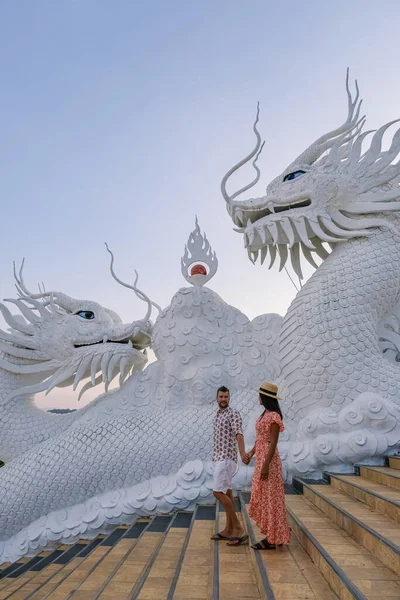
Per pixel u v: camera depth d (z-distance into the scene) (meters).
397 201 6.67
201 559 3.90
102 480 6.04
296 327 6.35
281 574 3.18
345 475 5.38
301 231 6.67
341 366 5.97
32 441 6.81
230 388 6.56
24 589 4.70
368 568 2.94
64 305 7.57
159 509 5.80
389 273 6.44
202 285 7.26
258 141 7.15
